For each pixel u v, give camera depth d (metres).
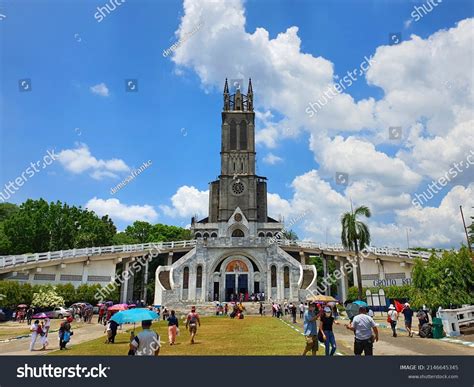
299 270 55.91
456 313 22.38
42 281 51.72
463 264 27.47
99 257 57.56
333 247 62.16
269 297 54.97
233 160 86.94
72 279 54.91
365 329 11.73
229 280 57.44
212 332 26.12
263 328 28.48
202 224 83.31
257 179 89.62
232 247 57.59
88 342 23.30
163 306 50.31
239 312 40.84
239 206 82.69
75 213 71.38
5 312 42.25
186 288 56.16
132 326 36.28
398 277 53.88
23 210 65.12
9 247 60.81
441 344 19.05
